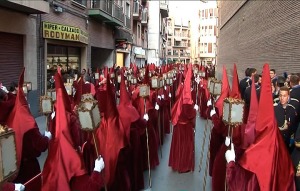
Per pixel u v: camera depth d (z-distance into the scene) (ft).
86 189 12.66
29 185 14.80
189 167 25.30
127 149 18.21
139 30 141.38
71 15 60.44
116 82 44.80
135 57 131.03
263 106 12.83
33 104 46.03
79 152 13.10
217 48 152.35
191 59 309.01
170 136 36.73
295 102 17.66
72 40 57.52
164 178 24.29
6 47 41.39
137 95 25.86
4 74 40.98
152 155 25.90
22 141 15.05
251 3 61.11
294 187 12.84
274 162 12.51
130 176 20.08
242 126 16.24
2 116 15.30
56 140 12.71
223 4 120.78
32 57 46.32
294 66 35.22
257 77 26.43
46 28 49.55
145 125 21.79
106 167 15.78
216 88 24.82
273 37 44.42
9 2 36.73
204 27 291.58
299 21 33.99
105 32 84.79
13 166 8.17
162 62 204.03
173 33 309.63
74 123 15.33
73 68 64.28
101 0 73.41
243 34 69.77
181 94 25.35
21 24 43.27
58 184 12.23
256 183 12.76
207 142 33.88
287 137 17.56
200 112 47.88
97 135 16.14
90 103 13.53
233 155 14.24
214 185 19.10
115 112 16.38
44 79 49.75
